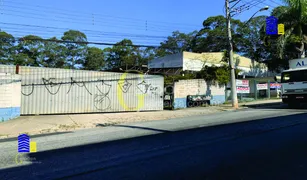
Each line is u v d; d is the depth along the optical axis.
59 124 11.66
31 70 14.00
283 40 24.06
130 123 12.16
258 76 37.19
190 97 20.28
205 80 21.77
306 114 13.47
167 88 19.73
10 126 11.03
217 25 45.97
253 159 5.61
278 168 5.02
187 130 9.45
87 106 15.68
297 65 17.64
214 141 7.44
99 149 6.77
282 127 9.59
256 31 43.12
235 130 9.17
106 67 56.47
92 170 5.07
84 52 53.88
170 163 5.43
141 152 6.37
